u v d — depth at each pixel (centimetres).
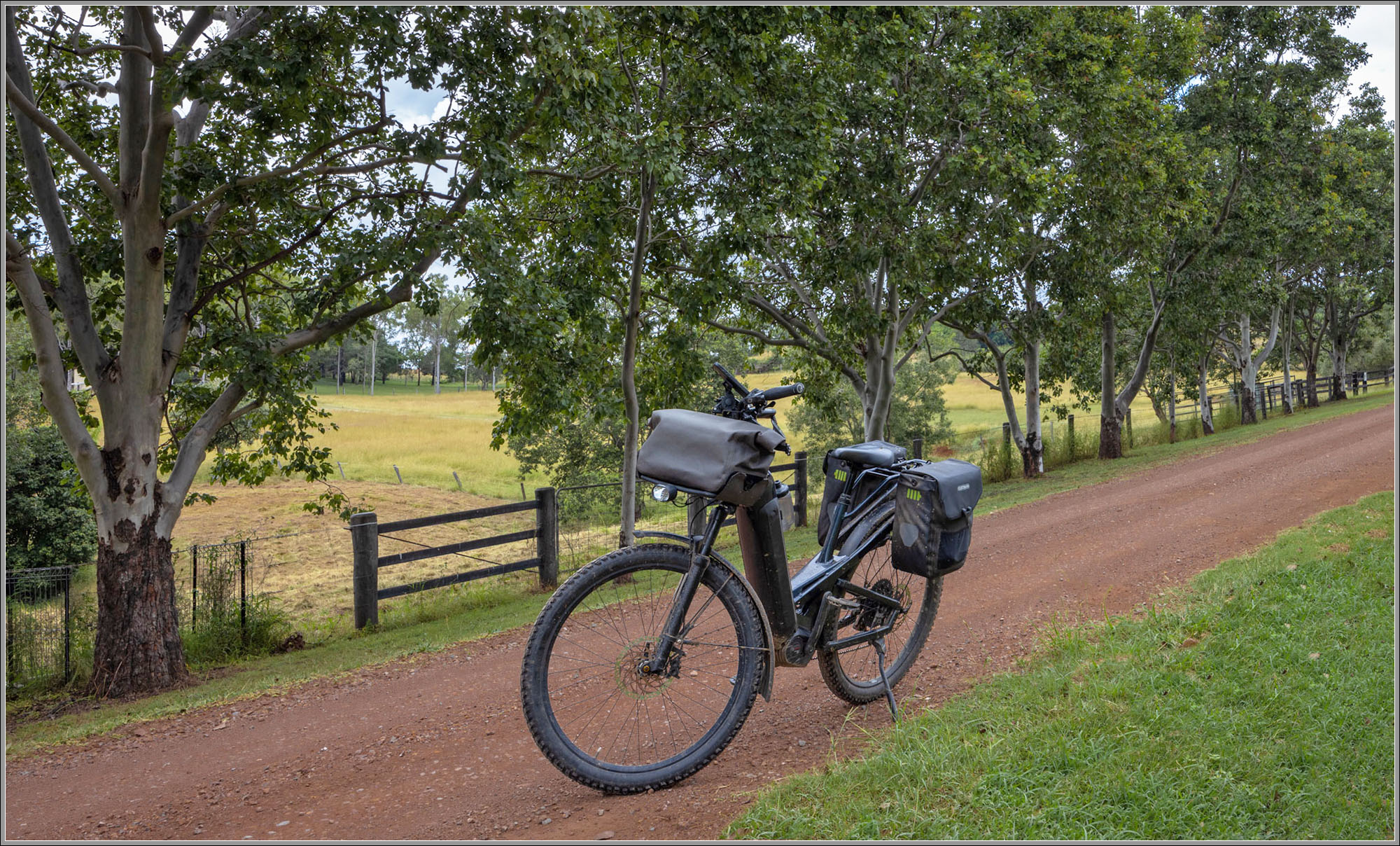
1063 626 537
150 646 799
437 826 333
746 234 1101
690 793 335
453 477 3572
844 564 391
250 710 613
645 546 344
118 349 926
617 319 1323
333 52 731
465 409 8281
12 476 1616
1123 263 1989
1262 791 296
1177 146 1803
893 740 361
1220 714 353
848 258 1413
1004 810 290
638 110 1039
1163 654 431
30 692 793
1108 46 1593
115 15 830
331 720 554
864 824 284
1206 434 2752
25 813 416
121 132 788
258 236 934
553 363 1066
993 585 714
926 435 3372
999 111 1388
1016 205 1411
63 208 901
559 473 2561
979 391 9038
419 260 889
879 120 1412
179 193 790
